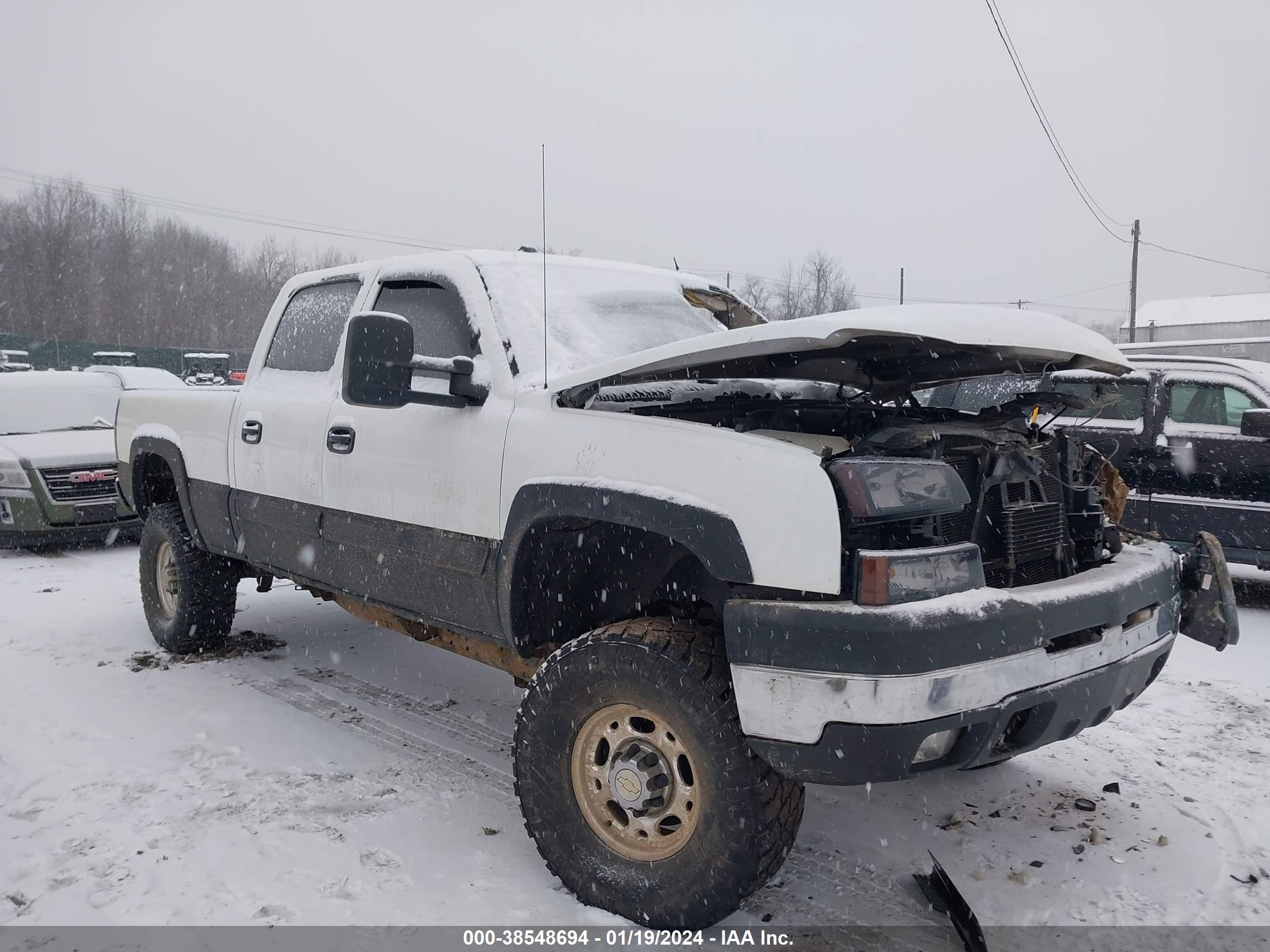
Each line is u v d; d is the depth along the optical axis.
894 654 2.25
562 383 3.00
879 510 2.34
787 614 2.36
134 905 2.77
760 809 2.47
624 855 2.72
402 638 5.61
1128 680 2.78
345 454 3.72
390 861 3.02
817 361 3.08
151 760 3.79
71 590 6.96
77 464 8.21
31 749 3.90
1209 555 3.14
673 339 3.74
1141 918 2.74
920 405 3.95
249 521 4.37
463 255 3.73
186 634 5.12
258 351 4.66
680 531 2.56
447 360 3.19
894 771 2.29
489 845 3.13
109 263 56.03
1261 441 6.17
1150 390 6.71
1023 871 2.99
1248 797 3.52
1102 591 2.66
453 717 4.31
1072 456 3.16
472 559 3.19
